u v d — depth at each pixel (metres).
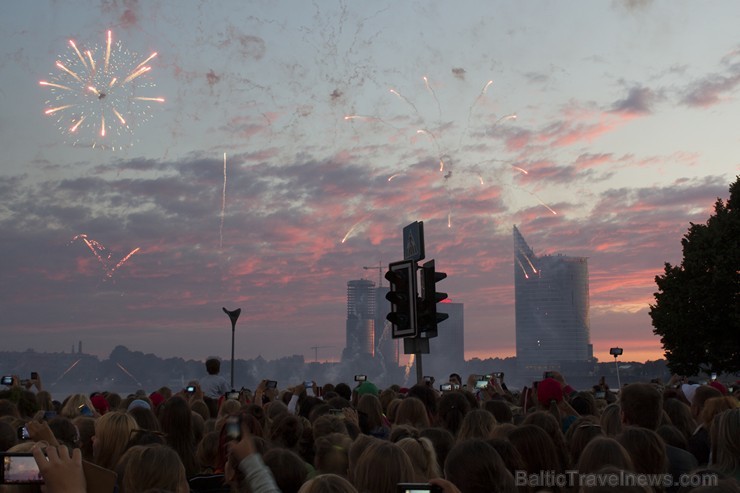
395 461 7.38
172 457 7.98
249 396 20.05
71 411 14.04
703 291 59.56
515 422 14.41
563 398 13.79
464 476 7.08
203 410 16.33
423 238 19.69
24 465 5.40
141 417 11.80
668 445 9.79
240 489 6.51
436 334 19.34
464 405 13.23
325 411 13.64
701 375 62.97
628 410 10.54
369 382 18.31
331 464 9.22
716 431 8.75
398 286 19.89
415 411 12.91
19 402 16.38
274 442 11.24
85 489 4.82
